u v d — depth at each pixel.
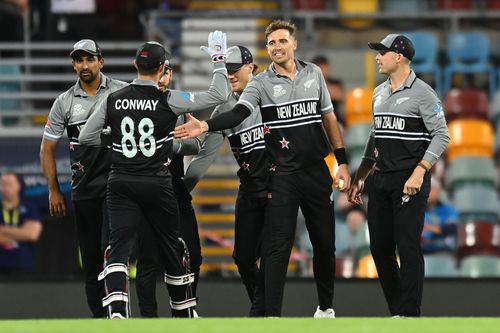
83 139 26.22
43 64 50.78
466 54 55.03
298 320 21.08
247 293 33.50
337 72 53.91
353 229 45.66
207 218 47.22
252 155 29.23
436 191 46.53
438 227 46.03
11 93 50.59
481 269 45.97
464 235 46.59
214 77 26.52
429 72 54.75
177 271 26.97
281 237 27.16
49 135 29.52
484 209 50.03
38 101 53.75
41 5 56.88
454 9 57.50
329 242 28.20
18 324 20.45
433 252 45.75
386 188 27.94
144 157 25.73
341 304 35.12
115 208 25.94
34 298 36.03
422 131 27.75
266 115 27.55
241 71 29.62
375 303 35.09
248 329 19.17
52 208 30.22
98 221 29.50
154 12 51.72
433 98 27.52
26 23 54.69
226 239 46.44
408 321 20.94
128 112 25.72
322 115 28.05
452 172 50.78
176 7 56.81
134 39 58.00
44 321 21.25
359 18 55.34
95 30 57.72
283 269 27.11
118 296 25.36
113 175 25.94
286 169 27.39
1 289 36.09
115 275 25.52
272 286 26.95
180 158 29.12
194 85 51.09
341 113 51.31
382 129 28.00
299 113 27.41
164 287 34.84
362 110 51.19
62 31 57.25
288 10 54.31
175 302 27.48
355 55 53.94
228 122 26.73
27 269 44.75
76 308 36.00
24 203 45.28
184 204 29.38
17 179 45.44
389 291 28.94
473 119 52.22
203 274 45.38
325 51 53.84
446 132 27.50
